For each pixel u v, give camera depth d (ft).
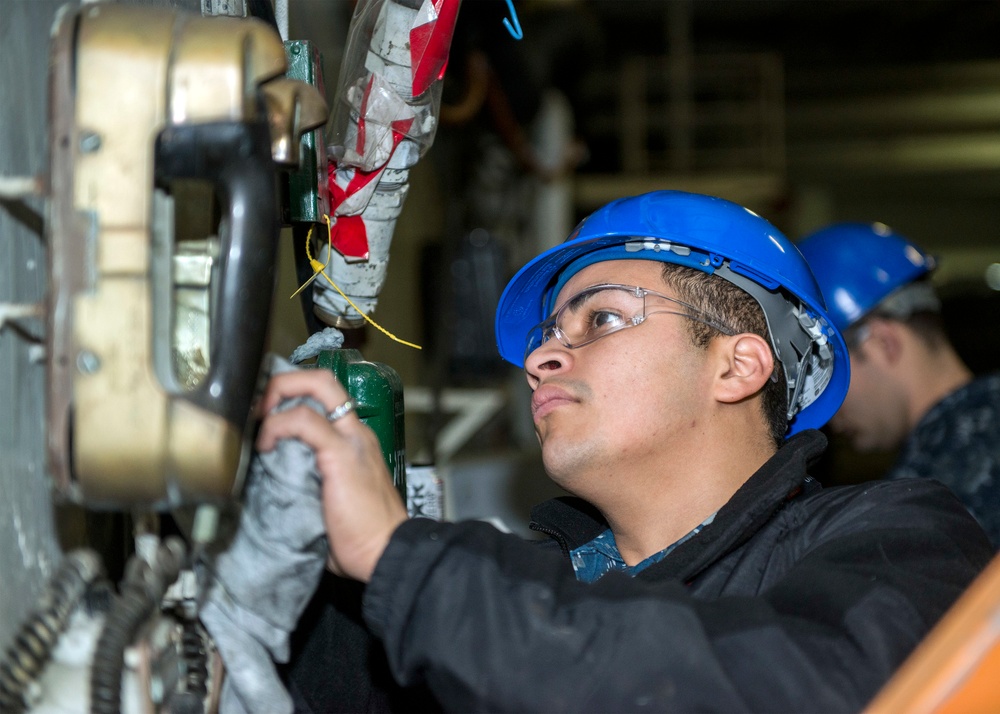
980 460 7.16
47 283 2.56
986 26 28.09
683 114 26.13
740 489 3.90
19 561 2.82
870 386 8.05
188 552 3.15
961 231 40.60
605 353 4.14
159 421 2.49
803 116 32.94
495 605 2.90
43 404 3.02
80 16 2.61
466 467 9.08
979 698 2.39
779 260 4.36
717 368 4.21
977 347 22.35
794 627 2.95
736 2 26.03
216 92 2.56
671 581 3.19
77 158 2.52
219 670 3.27
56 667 2.71
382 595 2.94
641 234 4.26
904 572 3.19
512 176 14.70
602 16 25.94
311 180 3.84
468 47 9.30
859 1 26.32
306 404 3.10
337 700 4.05
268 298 2.65
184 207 3.09
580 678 2.80
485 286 11.42
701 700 2.78
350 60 4.14
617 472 4.10
